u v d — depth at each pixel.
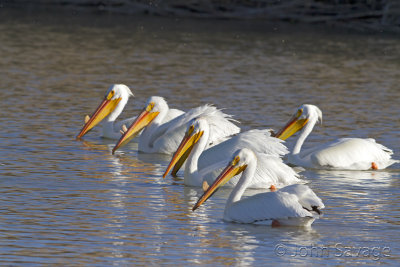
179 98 22.67
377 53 34.00
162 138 16.97
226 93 23.69
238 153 11.84
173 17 45.72
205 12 46.03
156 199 12.91
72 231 10.91
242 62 30.48
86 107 21.27
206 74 27.38
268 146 14.42
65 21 42.69
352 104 22.38
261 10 44.72
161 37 37.47
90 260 9.73
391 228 11.40
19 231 10.84
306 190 11.39
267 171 13.90
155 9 46.50
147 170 15.20
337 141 15.87
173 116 18.11
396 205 12.72
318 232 11.14
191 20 44.53
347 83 26.30
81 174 14.49
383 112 21.20
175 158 14.34
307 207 11.33
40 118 19.56
